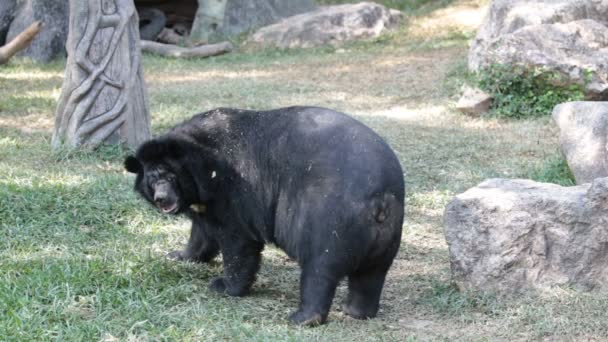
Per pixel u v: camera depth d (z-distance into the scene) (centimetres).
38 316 853
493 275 962
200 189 926
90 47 1565
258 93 2192
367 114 1977
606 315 891
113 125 1582
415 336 859
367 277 901
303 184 867
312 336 846
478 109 1948
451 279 1016
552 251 965
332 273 855
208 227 959
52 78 2406
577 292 946
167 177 924
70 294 920
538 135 1770
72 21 1563
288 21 3080
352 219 838
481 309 943
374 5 3127
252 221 925
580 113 1330
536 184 1041
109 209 1250
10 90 2214
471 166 1563
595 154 1291
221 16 3114
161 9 3319
